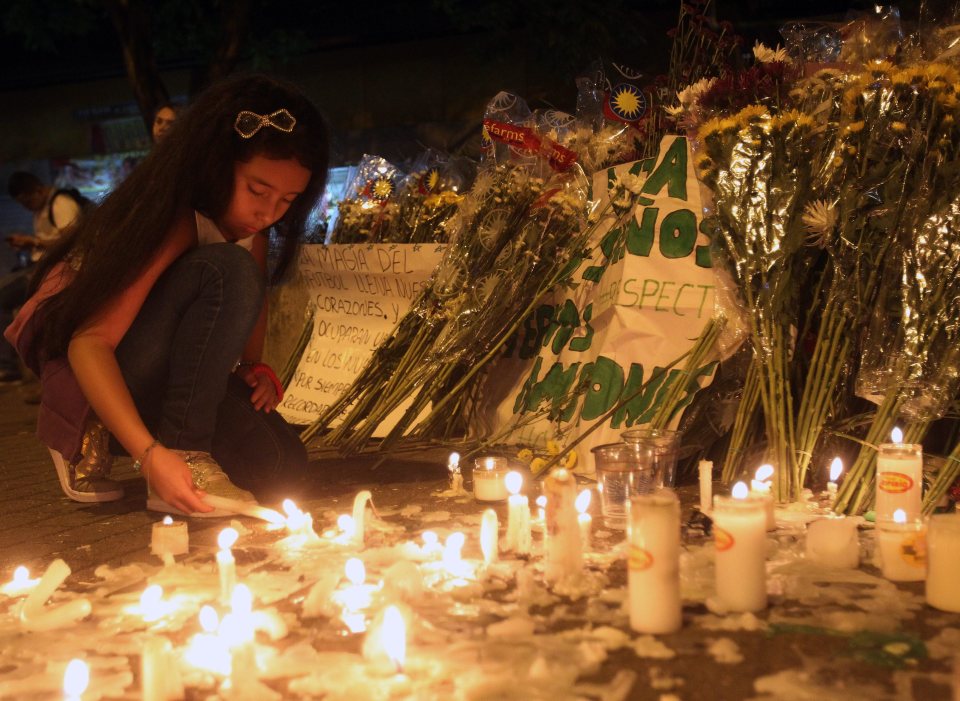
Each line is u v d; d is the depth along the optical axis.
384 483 4.05
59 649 2.25
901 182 3.39
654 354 3.91
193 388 3.52
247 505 3.21
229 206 3.44
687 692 1.90
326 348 5.27
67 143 17.02
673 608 2.19
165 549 3.04
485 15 12.15
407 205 5.40
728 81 3.87
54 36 13.89
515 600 2.46
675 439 3.49
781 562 2.65
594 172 4.70
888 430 3.25
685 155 4.02
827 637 2.14
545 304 4.59
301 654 2.12
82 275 3.34
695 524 3.09
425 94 14.45
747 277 3.60
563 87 13.45
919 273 3.32
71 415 3.64
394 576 2.47
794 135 3.59
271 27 14.76
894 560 2.51
